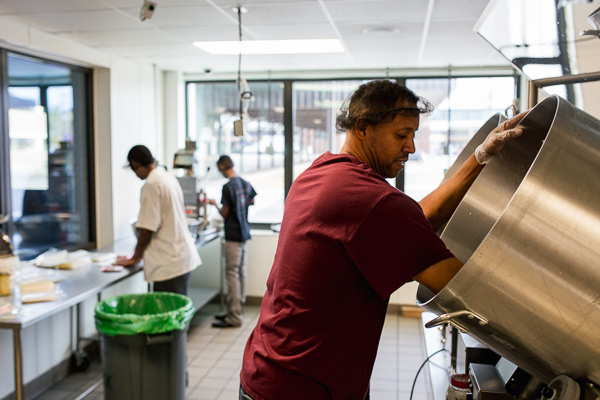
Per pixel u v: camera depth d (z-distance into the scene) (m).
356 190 0.99
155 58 4.26
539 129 1.13
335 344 1.03
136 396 2.53
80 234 4.02
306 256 1.03
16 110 3.35
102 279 2.92
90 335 3.76
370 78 4.77
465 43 3.58
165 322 2.53
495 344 0.91
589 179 0.79
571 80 1.29
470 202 1.27
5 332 2.94
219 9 2.80
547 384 0.96
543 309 0.82
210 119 5.13
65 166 3.84
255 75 4.92
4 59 3.20
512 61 1.43
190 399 3.11
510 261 0.80
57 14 2.88
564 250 0.78
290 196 1.15
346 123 1.12
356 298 1.02
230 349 3.88
